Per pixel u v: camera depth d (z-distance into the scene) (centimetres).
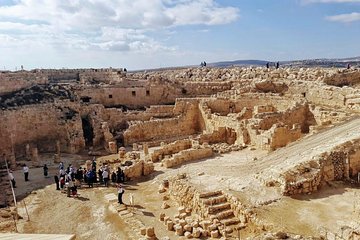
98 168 4478
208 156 4553
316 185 2872
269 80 6675
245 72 8300
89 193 3638
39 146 5466
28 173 4391
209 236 2588
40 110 5531
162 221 2930
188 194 3141
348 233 2006
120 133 5853
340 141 3316
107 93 6656
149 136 5822
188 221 2802
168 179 3666
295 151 3594
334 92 5584
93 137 5588
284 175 2861
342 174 3055
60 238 1299
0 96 5791
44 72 7588
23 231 2836
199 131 6197
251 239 2131
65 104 5825
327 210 2528
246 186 3042
